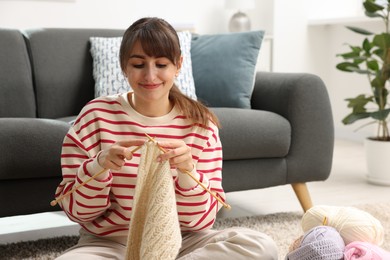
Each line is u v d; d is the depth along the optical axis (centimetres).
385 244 187
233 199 262
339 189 280
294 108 223
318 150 228
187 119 135
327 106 229
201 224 132
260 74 253
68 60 244
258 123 214
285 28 413
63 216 235
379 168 288
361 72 293
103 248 129
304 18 420
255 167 220
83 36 251
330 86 442
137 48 121
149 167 115
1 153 172
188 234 139
